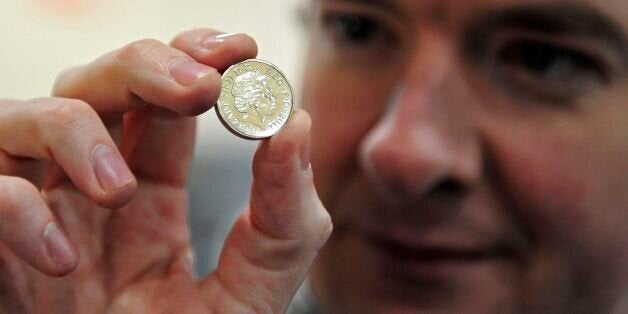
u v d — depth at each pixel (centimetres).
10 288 28
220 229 61
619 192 34
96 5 74
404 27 35
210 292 28
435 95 34
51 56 73
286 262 27
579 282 35
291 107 26
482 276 35
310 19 40
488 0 33
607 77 33
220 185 64
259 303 28
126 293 29
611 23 32
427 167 32
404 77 35
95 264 29
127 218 29
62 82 28
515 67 34
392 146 33
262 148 26
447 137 33
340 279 38
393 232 36
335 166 37
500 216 34
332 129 37
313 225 26
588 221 34
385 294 37
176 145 30
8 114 27
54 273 25
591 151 33
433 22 34
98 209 29
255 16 78
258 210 26
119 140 28
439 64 34
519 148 33
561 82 33
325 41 39
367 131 36
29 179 28
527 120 34
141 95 26
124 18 75
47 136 26
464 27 33
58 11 72
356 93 37
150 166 30
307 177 26
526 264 35
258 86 26
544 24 32
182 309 28
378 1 35
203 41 26
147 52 26
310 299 44
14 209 25
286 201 26
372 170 33
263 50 78
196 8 77
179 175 30
